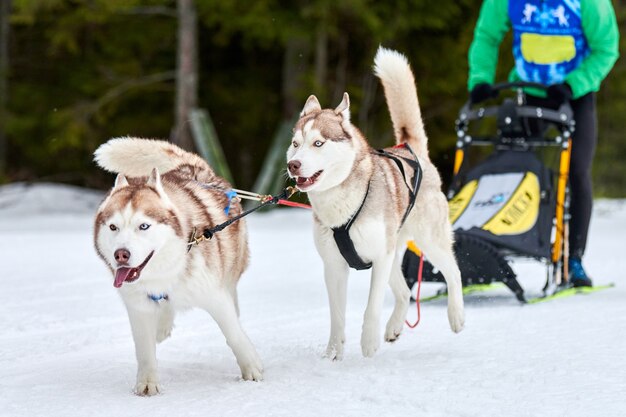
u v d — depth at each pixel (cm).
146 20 1830
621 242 954
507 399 303
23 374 362
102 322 487
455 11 1630
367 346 386
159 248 325
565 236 563
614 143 2047
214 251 351
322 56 1681
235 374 360
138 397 324
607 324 438
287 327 466
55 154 1978
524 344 397
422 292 610
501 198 557
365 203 389
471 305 541
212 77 1975
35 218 1402
